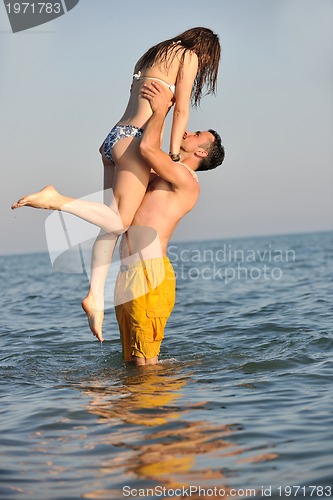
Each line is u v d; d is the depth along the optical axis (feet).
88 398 27.84
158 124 29.68
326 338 39.52
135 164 30.17
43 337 46.83
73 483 18.84
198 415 24.77
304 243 279.90
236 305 60.54
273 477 18.88
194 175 32.01
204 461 20.13
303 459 20.12
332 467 19.43
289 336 41.45
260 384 29.48
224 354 36.42
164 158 30.07
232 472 19.29
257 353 36.58
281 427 23.17
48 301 73.77
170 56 30.30
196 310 58.34
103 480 18.97
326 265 111.04
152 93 29.96
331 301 59.26
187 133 32.65
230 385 29.43
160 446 21.50
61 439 22.58
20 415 25.75
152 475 19.21
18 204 27.43
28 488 18.58
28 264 210.38
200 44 30.99
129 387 29.50
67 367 35.24
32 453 21.34
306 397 27.09
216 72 31.94
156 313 32.14
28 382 31.73
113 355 37.76
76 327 51.26
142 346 33.06
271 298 64.90
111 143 30.60
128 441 22.06
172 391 28.50
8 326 53.57
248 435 22.39
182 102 30.50
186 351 38.17
